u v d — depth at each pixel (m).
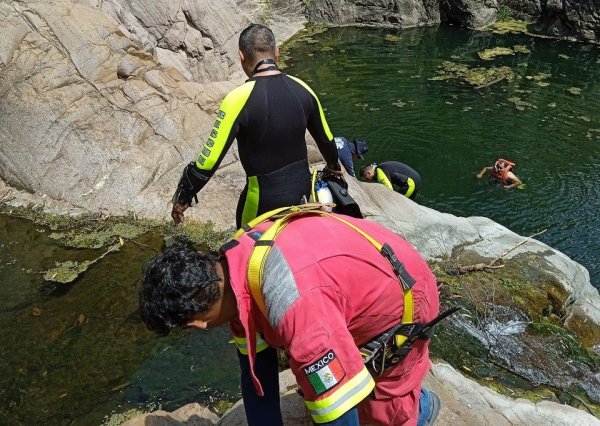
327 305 1.42
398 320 1.61
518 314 4.30
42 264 4.47
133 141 5.45
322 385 1.39
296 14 12.76
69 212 5.05
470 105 9.02
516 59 10.87
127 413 3.20
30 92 5.36
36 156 5.25
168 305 1.43
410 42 11.70
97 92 5.59
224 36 8.59
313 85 9.65
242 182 5.27
